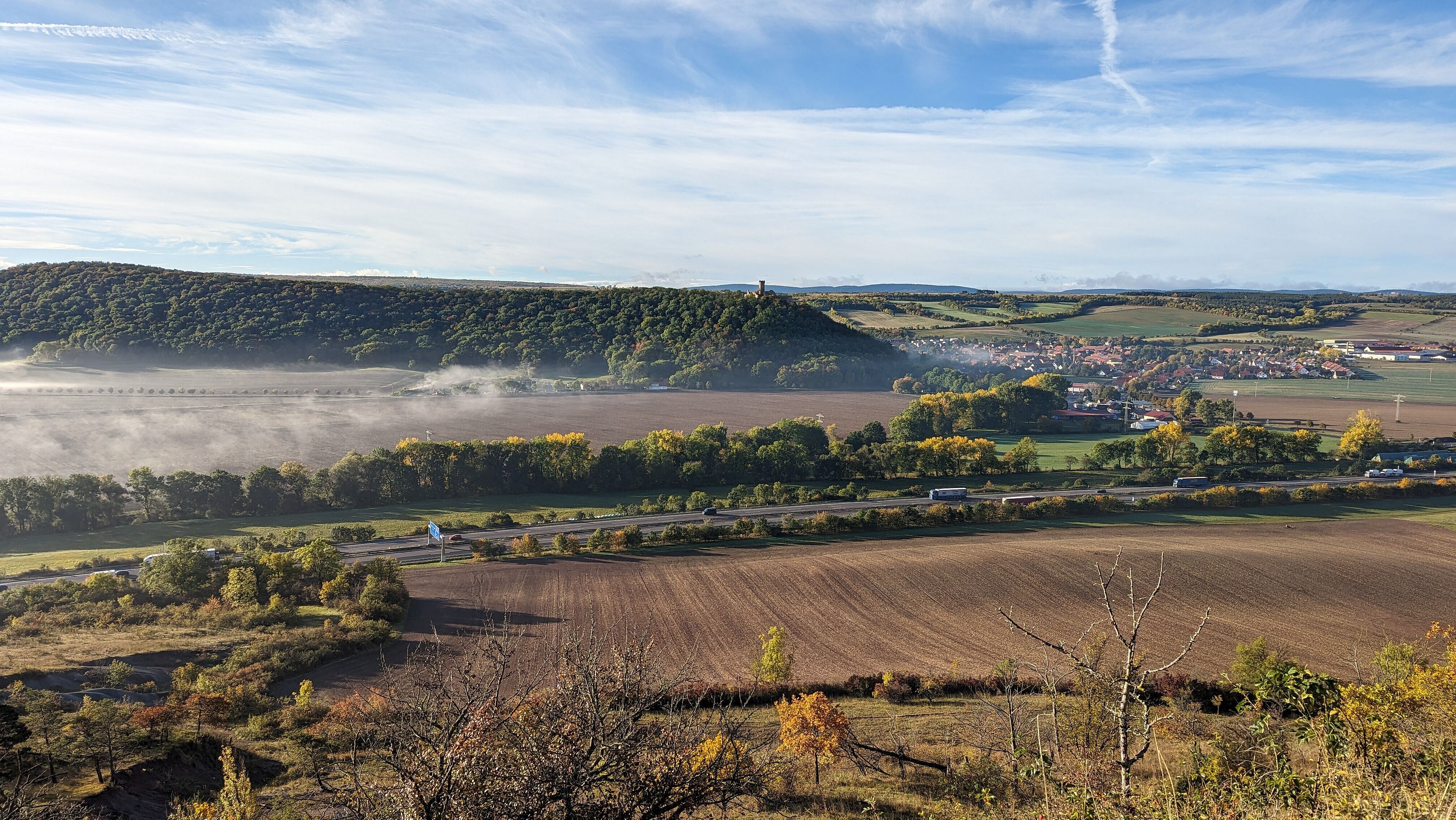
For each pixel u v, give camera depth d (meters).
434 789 7.31
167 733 29.27
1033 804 11.37
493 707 8.05
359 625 50.25
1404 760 10.42
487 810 7.31
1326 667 44.66
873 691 40.66
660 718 8.91
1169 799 9.54
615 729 8.06
